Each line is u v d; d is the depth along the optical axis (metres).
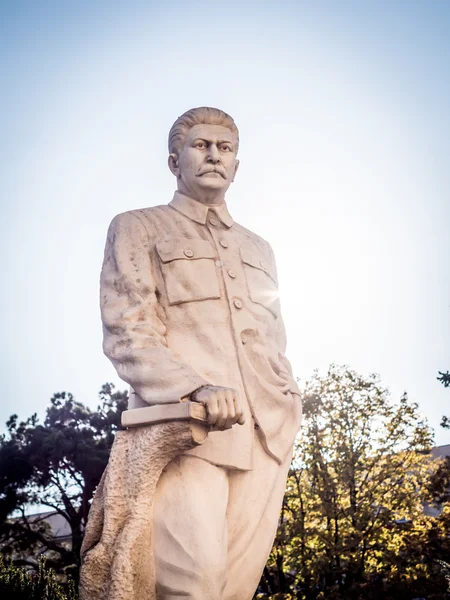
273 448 2.86
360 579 15.58
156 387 2.61
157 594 2.56
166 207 3.21
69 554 19.97
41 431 21.03
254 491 2.80
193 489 2.62
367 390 16.95
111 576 2.51
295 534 15.66
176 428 2.52
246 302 3.02
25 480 20.86
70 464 21.09
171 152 3.29
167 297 2.89
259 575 2.76
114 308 2.84
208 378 2.81
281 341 3.21
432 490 16.39
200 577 2.47
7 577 11.46
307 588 15.53
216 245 3.11
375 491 16.23
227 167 3.20
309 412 16.84
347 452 16.31
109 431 21.77
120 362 2.74
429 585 14.83
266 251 3.38
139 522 2.55
